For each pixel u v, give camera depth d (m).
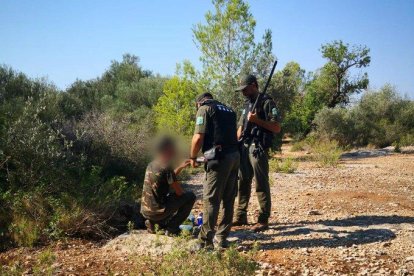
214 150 4.82
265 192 5.83
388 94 29.17
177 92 15.55
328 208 7.30
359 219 6.45
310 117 33.09
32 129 7.58
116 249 5.17
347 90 40.75
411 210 7.18
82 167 7.93
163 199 5.55
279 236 5.57
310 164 15.41
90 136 9.62
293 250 5.01
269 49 17.02
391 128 26.61
